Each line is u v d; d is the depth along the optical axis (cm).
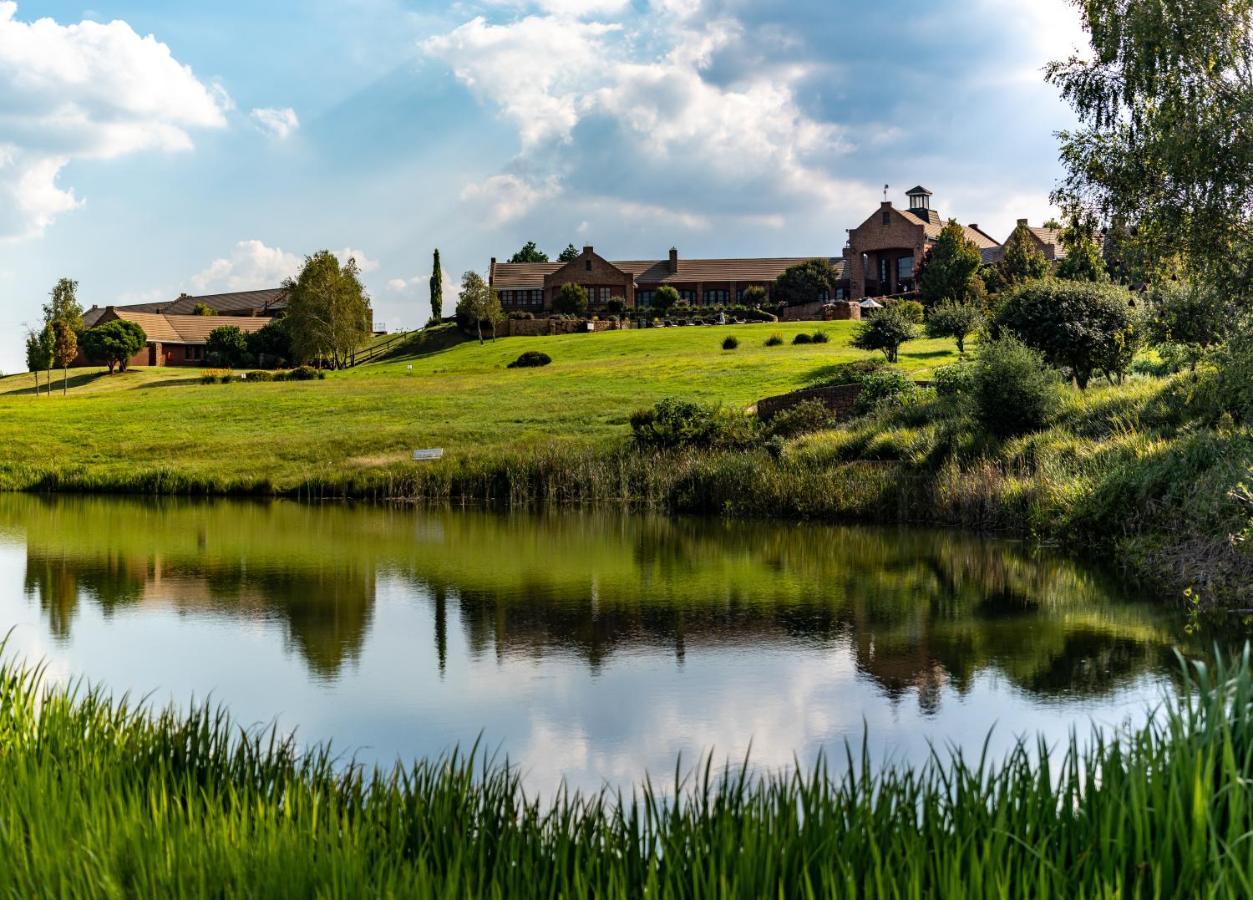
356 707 933
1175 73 1948
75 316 8625
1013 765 485
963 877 386
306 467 3516
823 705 929
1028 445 2353
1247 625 1212
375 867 420
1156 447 1862
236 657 1134
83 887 402
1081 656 1087
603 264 10550
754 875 400
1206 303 2134
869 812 443
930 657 1098
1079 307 2866
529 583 1612
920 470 2522
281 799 549
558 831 477
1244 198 1912
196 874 415
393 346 9200
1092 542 1820
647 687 996
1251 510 1455
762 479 2627
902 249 9719
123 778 536
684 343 6919
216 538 2203
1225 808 405
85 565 1820
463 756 788
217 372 7962
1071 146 2064
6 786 516
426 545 2080
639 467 3033
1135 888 362
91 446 4059
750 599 1455
